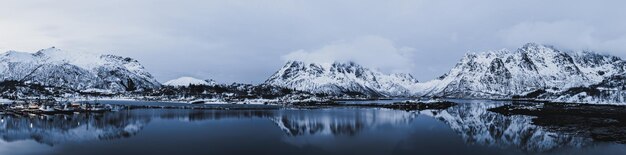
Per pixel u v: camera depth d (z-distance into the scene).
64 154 74.06
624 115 140.75
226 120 137.62
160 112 183.00
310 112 189.62
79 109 191.12
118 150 77.31
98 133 101.62
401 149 79.25
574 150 75.62
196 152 75.50
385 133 101.81
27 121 138.75
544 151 75.75
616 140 85.06
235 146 81.94
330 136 96.62
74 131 106.75
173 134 98.88
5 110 187.62
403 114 175.75
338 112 190.12
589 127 106.25
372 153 75.31
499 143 85.44
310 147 81.50
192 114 169.12
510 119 143.88
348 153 75.69
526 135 96.62
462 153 74.88
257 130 107.50
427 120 141.12
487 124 126.19
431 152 75.94
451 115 171.25
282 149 79.19
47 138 93.12
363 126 119.19
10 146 82.25
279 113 179.50
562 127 108.38
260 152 76.12
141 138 92.06
